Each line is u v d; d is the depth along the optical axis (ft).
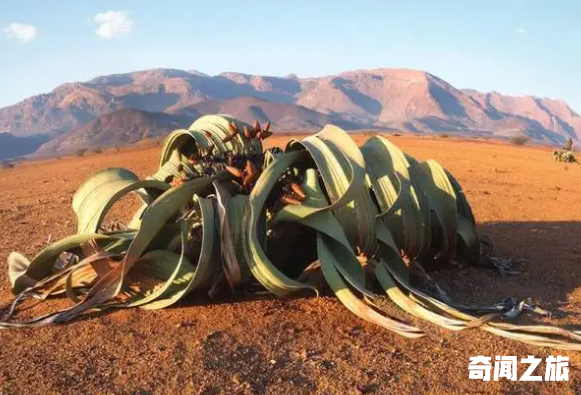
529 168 77.30
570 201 43.65
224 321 16.08
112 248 18.31
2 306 18.06
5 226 32.68
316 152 17.75
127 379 12.86
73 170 85.51
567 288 20.56
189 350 14.29
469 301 18.75
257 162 19.62
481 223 33.78
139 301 17.03
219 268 17.06
